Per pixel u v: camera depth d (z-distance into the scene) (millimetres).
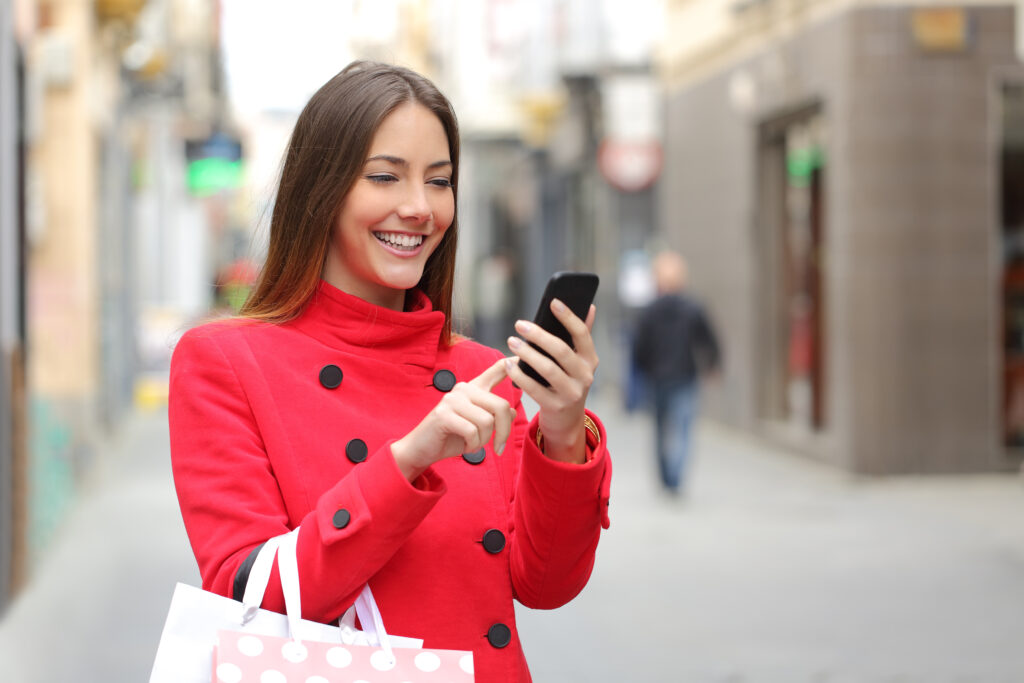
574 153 25578
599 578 8328
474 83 33719
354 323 2283
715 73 16734
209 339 2219
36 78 10352
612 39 21922
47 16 13367
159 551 9109
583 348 2078
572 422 2139
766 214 15336
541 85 29047
